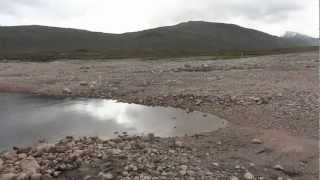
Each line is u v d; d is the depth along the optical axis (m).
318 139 16.98
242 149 15.75
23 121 22.19
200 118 22.30
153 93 29.66
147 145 15.41
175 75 37.72
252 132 18.19
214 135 17.94
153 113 24.06
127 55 105.38
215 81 32.91
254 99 24.98
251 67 43.19
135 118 22.64
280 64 45.09
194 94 27.86
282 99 24.77
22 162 13.15
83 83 35.41
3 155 14.61
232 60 56.44
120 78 37.56
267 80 32.38
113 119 22.53
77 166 12.89
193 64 49.97
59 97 31.27
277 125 19.62
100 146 14.97
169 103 26.72
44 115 23.92
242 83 31.20
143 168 12.72
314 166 13.88
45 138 18.27
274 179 12.87
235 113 22.72
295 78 33.12
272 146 15.97
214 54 99.00
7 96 32.28
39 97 31.44
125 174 12.23
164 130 19.61
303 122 19.73
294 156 14.83
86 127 20.48
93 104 27.66
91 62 68.19
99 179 11.95
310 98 24.61
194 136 17.80
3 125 21.16
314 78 32.81
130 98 29.08
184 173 12.55
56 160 13.24
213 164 13.62
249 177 12.70
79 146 15.03
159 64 53.56
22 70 51.19
